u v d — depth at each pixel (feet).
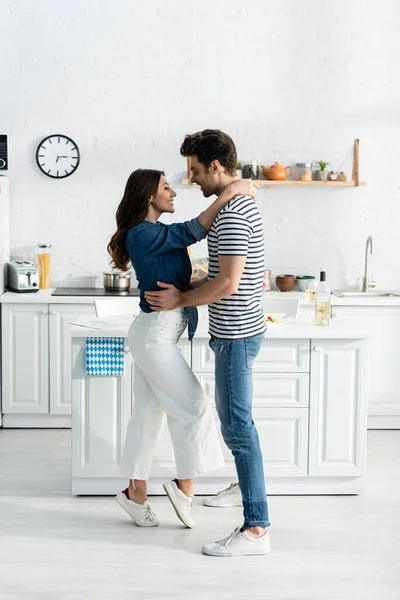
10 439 19.86
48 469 17.62
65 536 14.16
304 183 21.81
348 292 22.25
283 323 16.44
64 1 21.66
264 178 22.24
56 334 20.57
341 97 22.18
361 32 22.04
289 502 15.84
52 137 21.97
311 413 15.90
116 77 21.90
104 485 16.01
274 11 21.89
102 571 12.86
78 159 22.06
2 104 21.85
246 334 13.30
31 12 21.65
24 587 12.30
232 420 13.46
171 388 14.15
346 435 15.98
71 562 13.16
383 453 19.02
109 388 15.74
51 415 20.81
